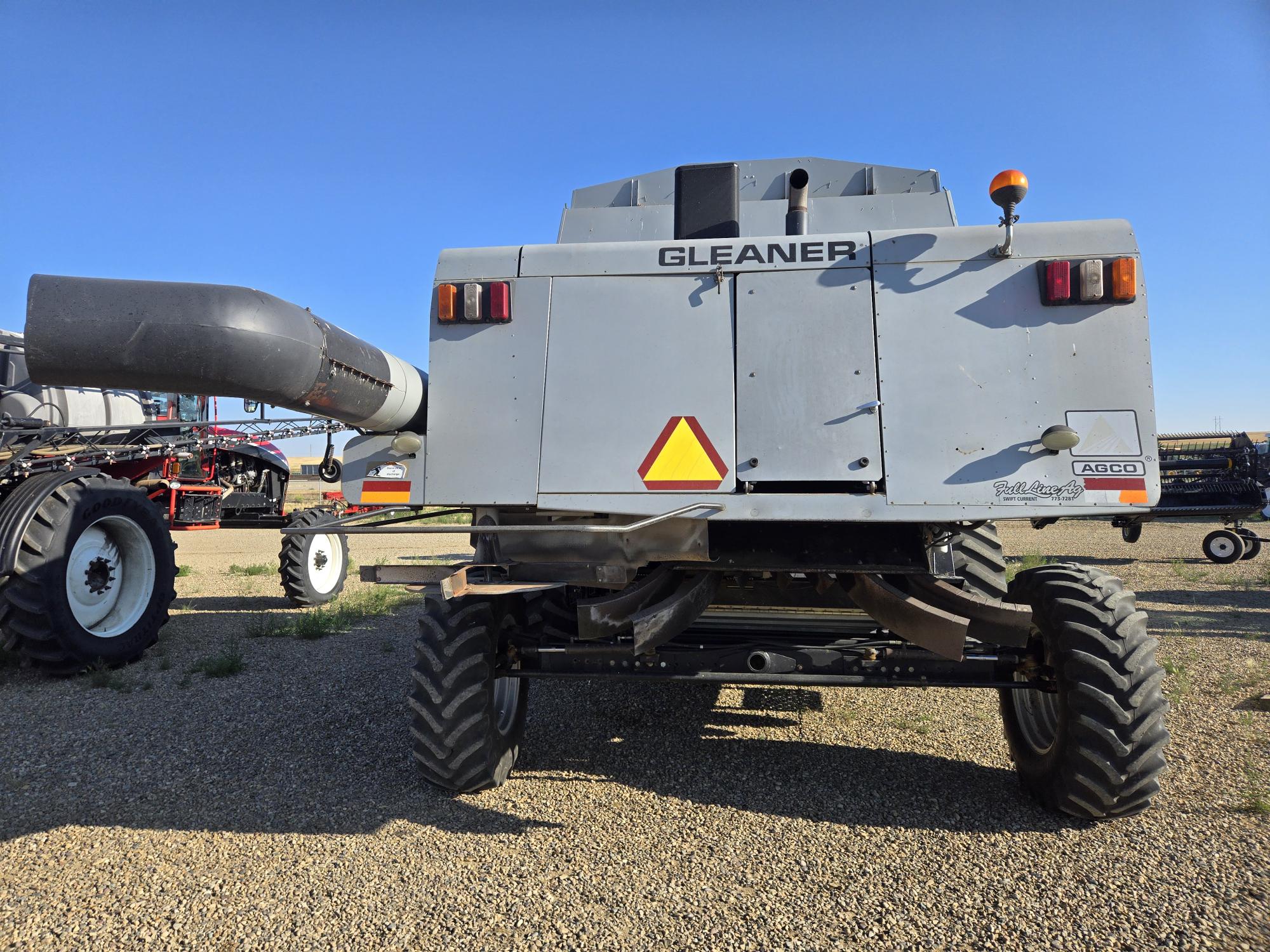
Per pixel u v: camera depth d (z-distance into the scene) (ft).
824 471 9.68
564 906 8.28
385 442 10.77
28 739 13.73
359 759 12.76
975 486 9.40
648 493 10.01
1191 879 8.62
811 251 10.24
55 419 22.12
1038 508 9.27
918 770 12.13
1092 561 39.86
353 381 9.61
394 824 10.30
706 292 10.34
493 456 10.37
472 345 10.66
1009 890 8.47
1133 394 9.41
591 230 17.11
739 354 10.11
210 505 33.55
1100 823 10.07
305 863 9.25
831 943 7.56
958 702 15.99
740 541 10.08
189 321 8.08
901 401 9.70
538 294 10.66
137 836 10.00
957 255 9.95
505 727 12.00
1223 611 25.44
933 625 9.79
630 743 13.57
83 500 18.22
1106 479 9.26
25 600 17.02
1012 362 9.61
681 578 10.82
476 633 10.69
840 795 11.19
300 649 20.97
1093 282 9.45
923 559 9.78
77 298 8.07
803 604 11.07
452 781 10.90
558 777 11.94
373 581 10.80
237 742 13.58
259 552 49.49
